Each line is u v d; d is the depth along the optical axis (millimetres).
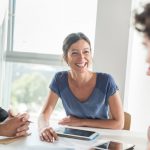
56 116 2387
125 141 1321
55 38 2654
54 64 2693
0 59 2693
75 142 1245
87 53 1783
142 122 2191
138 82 2277
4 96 2834
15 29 2734
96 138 1334
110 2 2352
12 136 1307
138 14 702
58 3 2607
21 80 2857
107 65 2398
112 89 1790
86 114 1813
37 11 2664
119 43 2369
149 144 1154
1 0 2506
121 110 1772
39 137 1319
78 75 1782
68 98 1846
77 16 2576
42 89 2809
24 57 2748
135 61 2305
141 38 709
